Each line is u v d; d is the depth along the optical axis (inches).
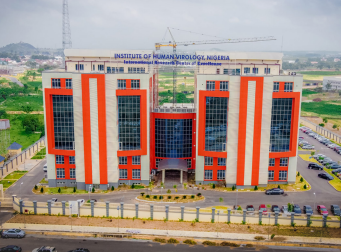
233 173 4512.8
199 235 3412.9
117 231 3464.6
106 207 3750.0
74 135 4384.8
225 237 3380.9
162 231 3479.3
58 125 4448.8
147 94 4397.1
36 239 3334.2
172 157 4913.9
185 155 4938.5
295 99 4382.4
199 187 4539.9
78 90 4281.5
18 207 3863.2
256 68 4955.7
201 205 4008.4
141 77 4360.2
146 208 3836.1
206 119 4483.3
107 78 4261.8
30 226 3548.2
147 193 4340.6
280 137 4507.9
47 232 3452.3
